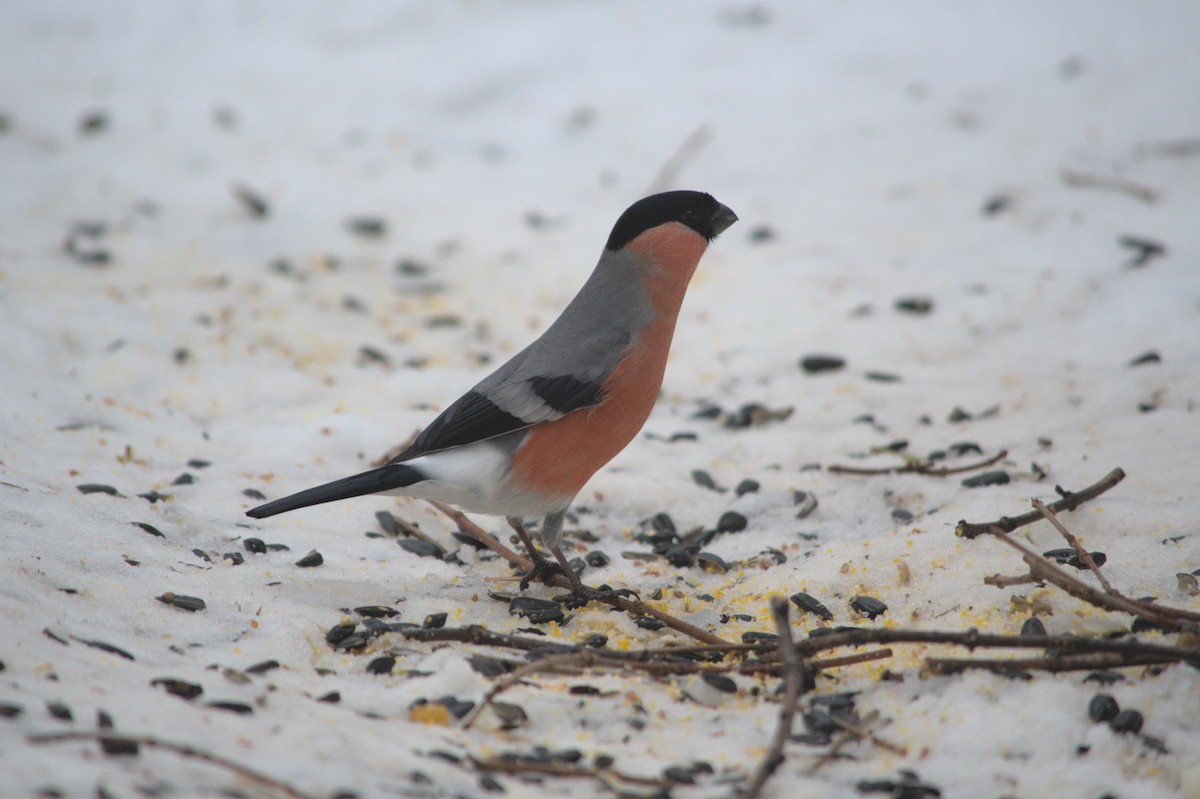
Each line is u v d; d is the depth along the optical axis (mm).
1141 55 17953
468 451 7988
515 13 20641
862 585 8227
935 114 17438
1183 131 16047
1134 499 8945
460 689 6613
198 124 18031
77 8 20859
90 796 4656
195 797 4883
